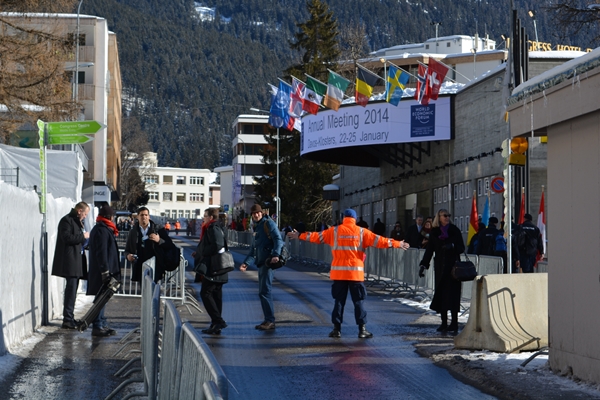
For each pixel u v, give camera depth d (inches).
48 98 1068.5
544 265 588.7
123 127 4645.7
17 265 465.7
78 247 546.9
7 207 438.0
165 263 558.9
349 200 2395.4
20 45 1040.8
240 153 5009.8
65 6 1066.1
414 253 800.9
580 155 364.5
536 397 324.5
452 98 1477.6
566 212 376.2
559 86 371.2
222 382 126.8
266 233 548.4
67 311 542.9
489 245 783.7
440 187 1574.8
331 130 1672.0
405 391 345.7
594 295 349.7
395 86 1222.9
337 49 2903.5
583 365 357.7
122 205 4407.0
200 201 7377.0
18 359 414.3
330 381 368.2
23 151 933.8
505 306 453.1
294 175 2834.6
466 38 4394.7
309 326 567.2
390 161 1758.1
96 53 2292.1
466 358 420.5
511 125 424.2
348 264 511.5
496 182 885.2
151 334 272.5
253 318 611.2
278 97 1403.8
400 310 678.5
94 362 412.2
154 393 265.6
